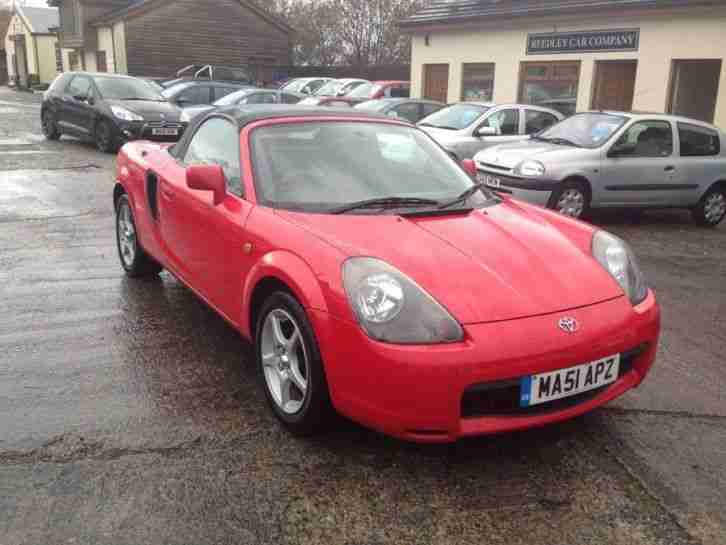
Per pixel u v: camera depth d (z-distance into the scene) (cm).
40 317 458
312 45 3841
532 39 1587
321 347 286
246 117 409
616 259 340
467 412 276
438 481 286
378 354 267
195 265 415
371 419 276
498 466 299
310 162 380
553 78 1565
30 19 4803
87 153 1361
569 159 855
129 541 244
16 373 372
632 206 902
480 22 1695
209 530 252
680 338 471
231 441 311
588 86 1479
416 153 418
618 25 1406
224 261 370
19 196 895
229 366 391
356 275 284
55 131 1555
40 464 288
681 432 333
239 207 364
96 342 419
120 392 355
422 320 271
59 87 1536
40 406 337
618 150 876
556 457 307
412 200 365
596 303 303
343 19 3769
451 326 271
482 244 323
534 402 279
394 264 292
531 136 991
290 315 308
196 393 357
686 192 917
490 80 1727
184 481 280
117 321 455
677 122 928
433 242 317
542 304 291
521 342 274
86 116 1406
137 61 3041
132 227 540
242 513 262
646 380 395
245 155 383
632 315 308
